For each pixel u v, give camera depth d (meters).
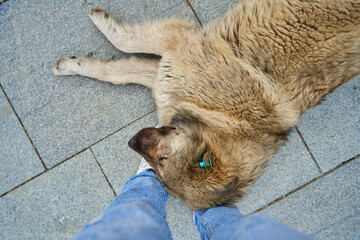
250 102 0.86
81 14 1.02
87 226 0.68
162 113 0.95
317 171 1.07
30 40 1.03
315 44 0.83
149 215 0.69
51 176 1.06
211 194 0.82
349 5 0.81
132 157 1.06
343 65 0.85
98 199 1.06
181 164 0.82
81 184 1.06
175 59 0.91
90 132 1.05
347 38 0.82
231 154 0.85
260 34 0.86
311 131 1.06
